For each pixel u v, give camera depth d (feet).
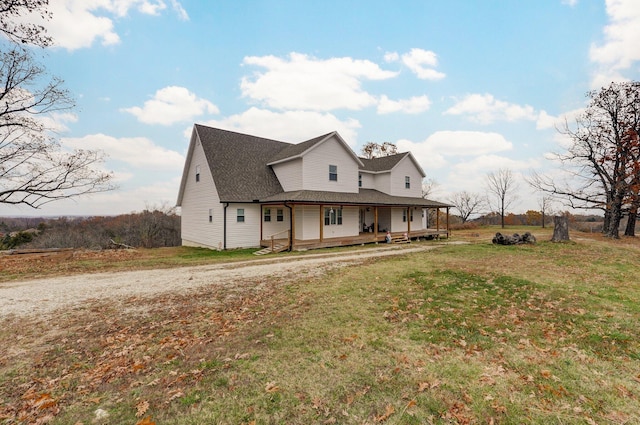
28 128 47.01
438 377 10.71
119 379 11.05
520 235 53.47
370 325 15.83
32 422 8.76
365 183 77.15
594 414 8.70
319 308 18.61
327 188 61.57
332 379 10.69
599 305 18.56
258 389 10.13
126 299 21.29
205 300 20.71
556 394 9.68
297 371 11.27
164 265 37.27
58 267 36.35
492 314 17.33
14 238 92.48
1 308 19.58
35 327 16.29
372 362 11.89
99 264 38.68
